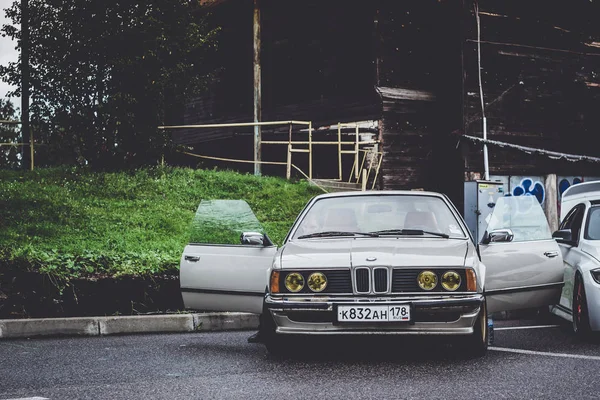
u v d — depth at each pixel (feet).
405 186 68.95
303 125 77.25
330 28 76.18
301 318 23.66
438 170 70.64
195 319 33.91
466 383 20.67
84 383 21.08
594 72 77.51
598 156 76.69
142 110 63.21
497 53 72.23
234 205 29.35
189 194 60.44
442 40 71.92
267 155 84.12
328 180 68.49
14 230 45.32
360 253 23.98
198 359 25.12
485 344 24.59
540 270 27.66
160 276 36.45
